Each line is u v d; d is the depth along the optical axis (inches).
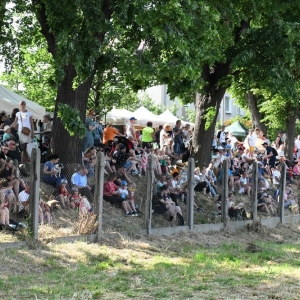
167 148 946.7
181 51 626.8
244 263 588.4
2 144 738.2
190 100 814.5
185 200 841.5
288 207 988.6
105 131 917.8
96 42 634.2
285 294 430.3
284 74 876.0
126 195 735.7
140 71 645.3
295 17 922.7
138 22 627.8
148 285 457.7
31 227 576.4
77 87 679.7
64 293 416.2
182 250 655.1
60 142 734.5
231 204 855.1
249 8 857.5
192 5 642.8
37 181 581.0
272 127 1520.7
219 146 1095.0
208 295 422.0
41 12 723.4
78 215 656.4
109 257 578.9
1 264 506.3
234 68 886.4
